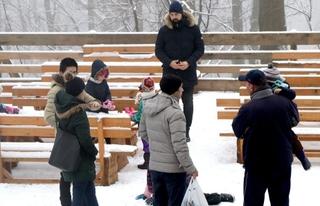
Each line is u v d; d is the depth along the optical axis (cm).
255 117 510
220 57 1153
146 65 1012
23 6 3659
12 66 1177
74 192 545
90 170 540
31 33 1180
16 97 913
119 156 751
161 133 509
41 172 759
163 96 511
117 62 1055
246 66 1120
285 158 513
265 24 1501
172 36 809
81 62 1056
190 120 840
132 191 673
